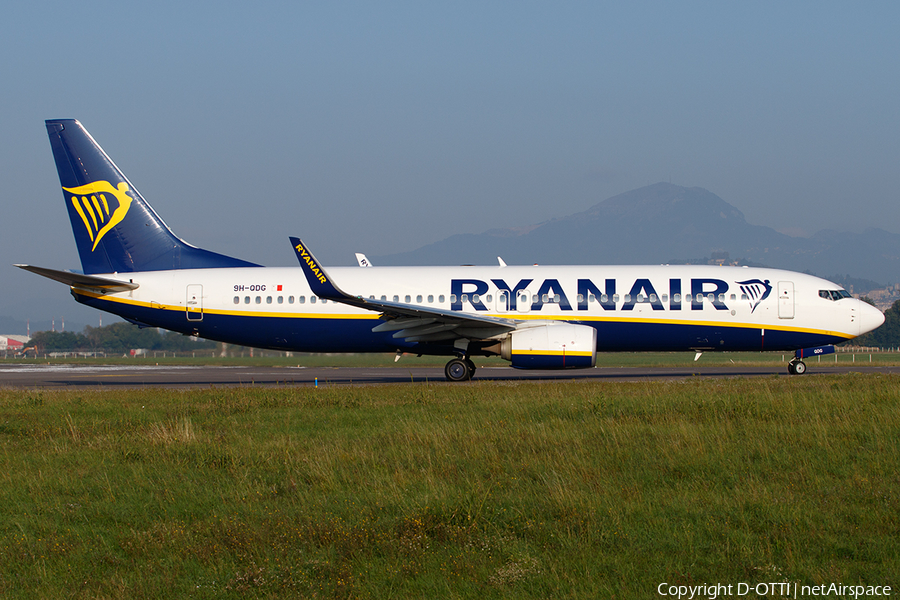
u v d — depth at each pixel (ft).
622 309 229.66
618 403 147.23
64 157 246.27
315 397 174.50
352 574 62.85
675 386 190.60
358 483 91.04
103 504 85.76
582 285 232.32
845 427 115.34
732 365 343.87
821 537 68.59
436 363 400.47
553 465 96.07
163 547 70.49
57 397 193.47
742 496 80.94
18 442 126.82
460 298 234.17
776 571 61.46
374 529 72.84
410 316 219.82
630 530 71.10
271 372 325.42
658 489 85.76
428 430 120.67
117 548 71.82
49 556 69.51
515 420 133.28
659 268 238.27
